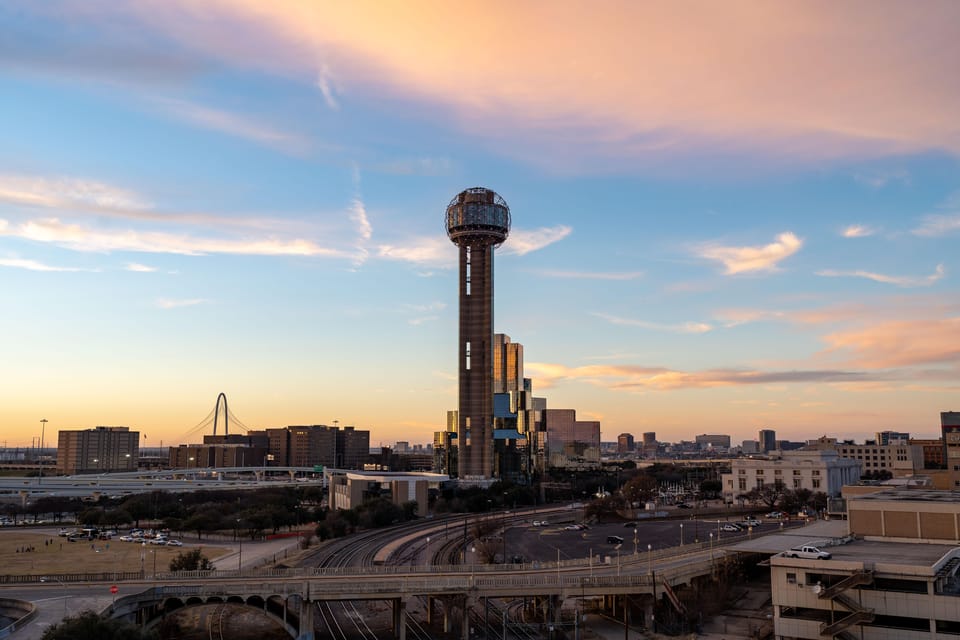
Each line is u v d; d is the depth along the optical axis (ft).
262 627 543.80
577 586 515.09
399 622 507.30
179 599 490.08
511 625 542.16
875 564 421.18
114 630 383.86
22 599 451.53
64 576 516.73
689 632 505.25
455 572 559.79
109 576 522.88
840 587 420.36
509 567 577.43
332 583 496.64
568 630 526.57
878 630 415.64
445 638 514.27
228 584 492.95
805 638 434.30
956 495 584.81
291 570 543.39
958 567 444.14
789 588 441.68
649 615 526.16
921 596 408.26
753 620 529.86
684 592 560.20
